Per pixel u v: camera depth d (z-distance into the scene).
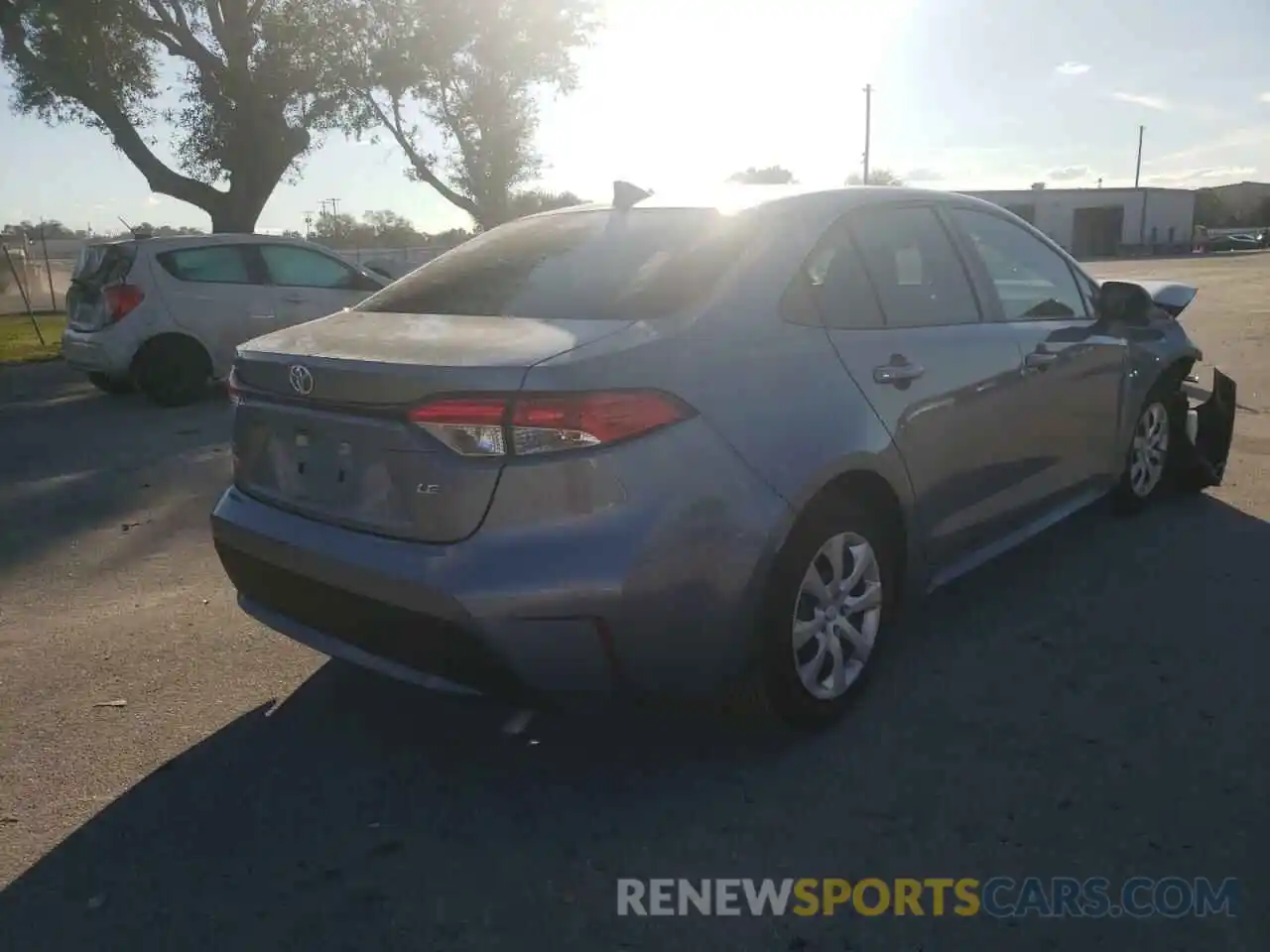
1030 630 4.08
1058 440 4.40
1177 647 3.90
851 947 2.42
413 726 3.50
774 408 3.00
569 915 2.55
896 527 3.51
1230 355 11.52
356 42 17.83
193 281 10.05
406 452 2.78
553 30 20.91
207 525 5.91
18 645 4.20
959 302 3.90
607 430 2.67
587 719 3.48
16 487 6.82
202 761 3.29
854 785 3.05
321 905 2.61
